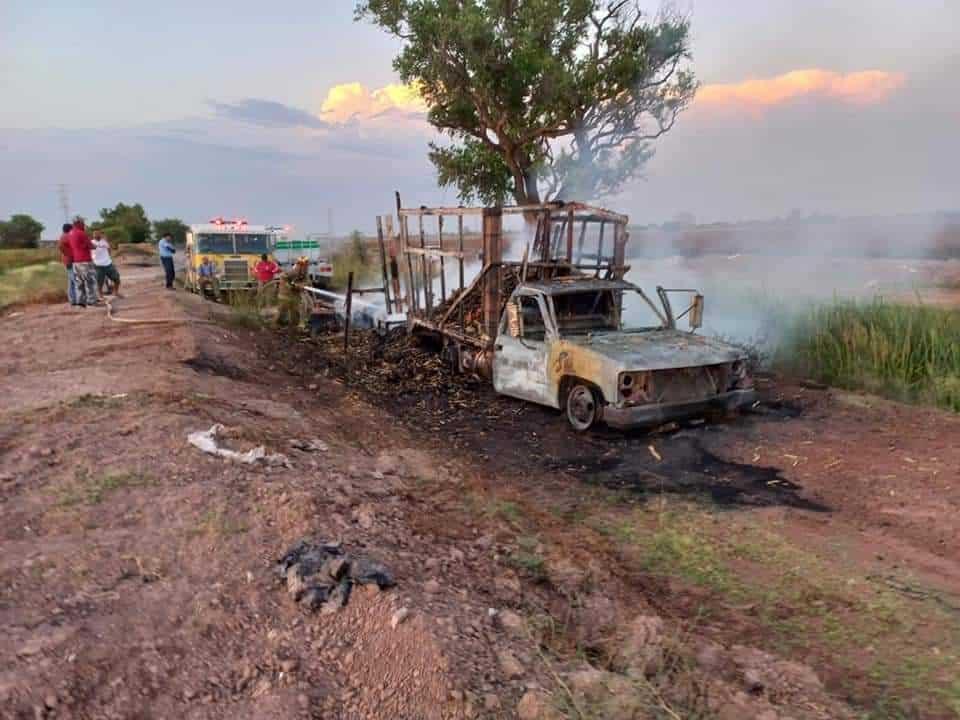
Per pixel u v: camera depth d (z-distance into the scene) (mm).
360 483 5422
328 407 9102
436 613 3361
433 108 12695
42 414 6539
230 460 5430
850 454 7059
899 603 4238
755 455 7234
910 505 5809
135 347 10820
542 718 2701
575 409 8359
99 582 3604
